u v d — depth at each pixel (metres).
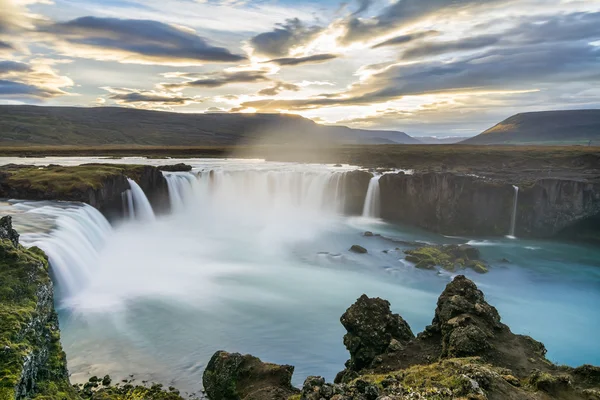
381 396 13.44
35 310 19.19
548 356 31.14
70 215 45.66
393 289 42.53
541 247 63.09
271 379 21.78
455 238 68.44
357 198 82.06
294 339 30.88
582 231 67.56
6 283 20.12
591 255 58.66
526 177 79.00
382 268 49.16
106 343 28.09
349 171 83.69
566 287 45.94
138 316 32.78
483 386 14.20
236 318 33.97
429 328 22.38
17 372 14.57
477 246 62.81
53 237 36.38
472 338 18.64
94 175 60.59
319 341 30.69
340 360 28.09
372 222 77.44
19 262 22.25
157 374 24.89
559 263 54.62
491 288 44.81
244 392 21.39
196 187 80.38
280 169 96.19
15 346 15.75
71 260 36.19
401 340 22.66
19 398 14.29
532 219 68.75
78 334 28.92
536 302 41.59
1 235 24.20
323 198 84.56
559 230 68.12
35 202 53.25
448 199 71.81
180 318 33.12
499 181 72.69
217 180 83.19
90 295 35.72
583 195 67.12
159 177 73.62
